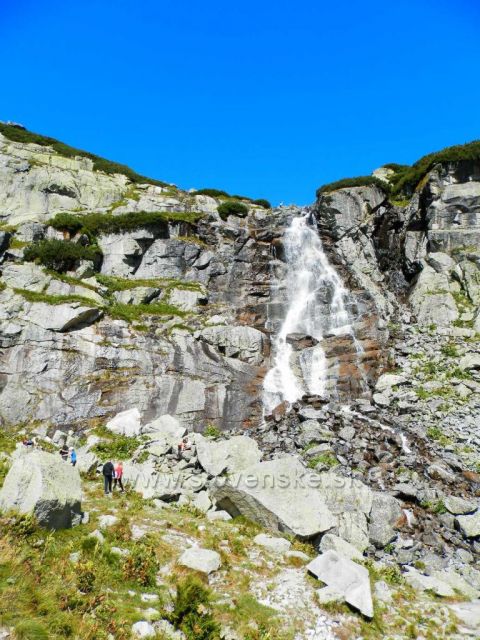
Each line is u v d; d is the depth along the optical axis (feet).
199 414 84.17
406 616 35.76
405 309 108.99
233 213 145.18
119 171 168.35
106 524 40.57
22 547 32.40
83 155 170.91
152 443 67.46
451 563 47.29
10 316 87.66
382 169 178.60
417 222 121.08
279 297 115.44
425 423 73.26
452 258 110.63
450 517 52.80
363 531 49.21
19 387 82.53
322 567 37.22
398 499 55.26
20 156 151.23
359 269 119.03
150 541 38.81
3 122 171.63
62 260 105.81
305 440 66.95
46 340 86.02
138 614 28.78
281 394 90.48
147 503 49.75
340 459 61.72
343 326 104.78
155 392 84.02
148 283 111.96
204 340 93.76
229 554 39.65
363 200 125.70
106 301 100.68
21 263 101.04
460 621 36.52
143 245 119.85
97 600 28.86
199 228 125.80
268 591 35.06
